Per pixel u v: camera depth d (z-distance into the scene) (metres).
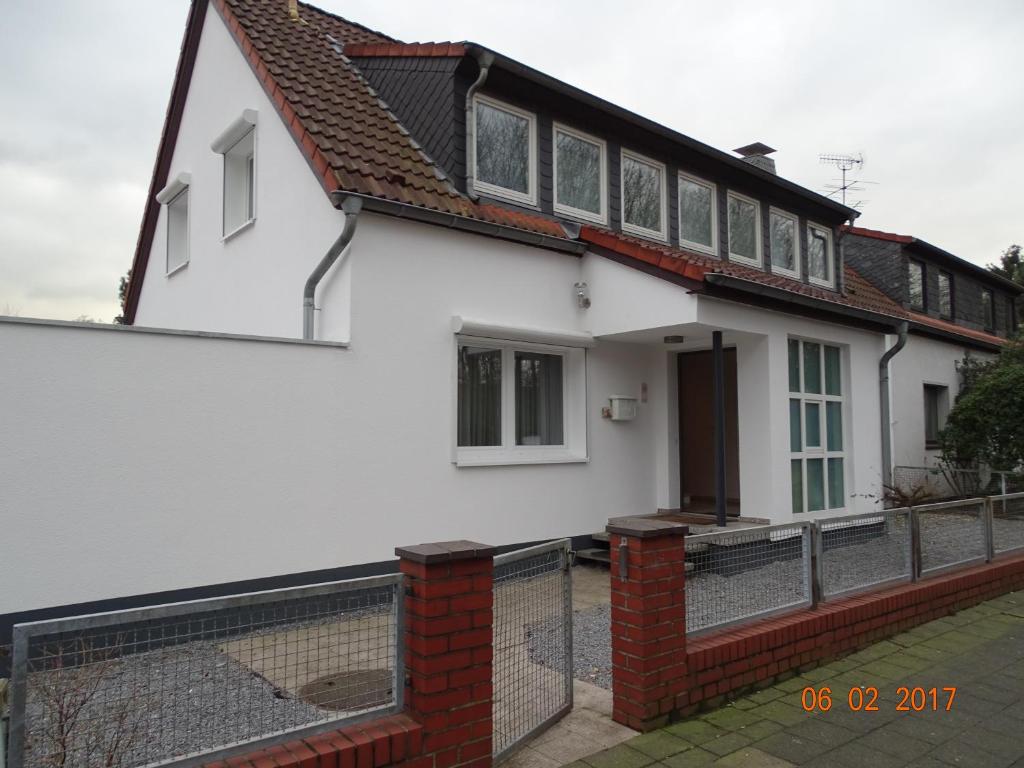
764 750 4.21
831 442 10.72
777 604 5.57
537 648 4.49
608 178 9.84
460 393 8.15
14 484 5.06
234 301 9.10
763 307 8.95
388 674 3.62
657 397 10.08
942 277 18.92
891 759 4.14
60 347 5.27
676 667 4.58
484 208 8.17
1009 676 5.48
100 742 2.99
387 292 7.18
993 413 13.81
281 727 3.35
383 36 11.87
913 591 6.66
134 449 5.57
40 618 5.12
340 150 7.44
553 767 3.96
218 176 9.73
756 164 14.70
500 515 8.05
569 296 8.96
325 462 6.62
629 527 4.54
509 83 8.68
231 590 6.00
